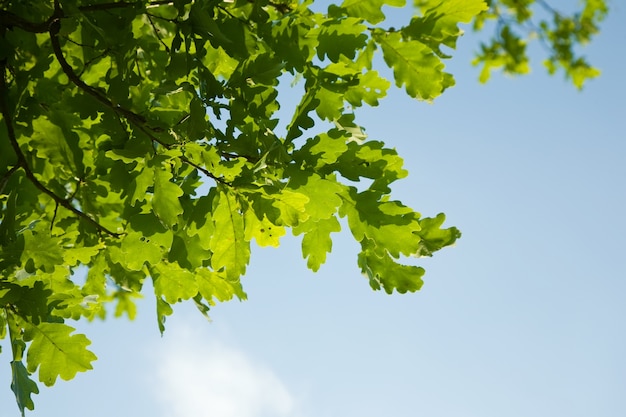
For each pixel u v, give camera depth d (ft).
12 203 8.94
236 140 8.43
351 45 8.86
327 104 9.02
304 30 8.87
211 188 8.29
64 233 10.05
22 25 8.80
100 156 9.68
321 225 8.95
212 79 8.36
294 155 8.27
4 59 9.14
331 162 8.35
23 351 9.47
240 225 8.34
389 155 8.84
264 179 8.20
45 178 10.18
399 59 9.37
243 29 8.46
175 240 8.99
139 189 8.34
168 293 10.52
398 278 9.34
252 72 8.44
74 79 8.71
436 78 9.32
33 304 8.89
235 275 8.39
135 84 8.66
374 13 9.10
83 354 9.44
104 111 8.85
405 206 8.84
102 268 10.52
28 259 8.90
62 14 8.60
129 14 8.50
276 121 8.67
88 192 9.93
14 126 9.42
